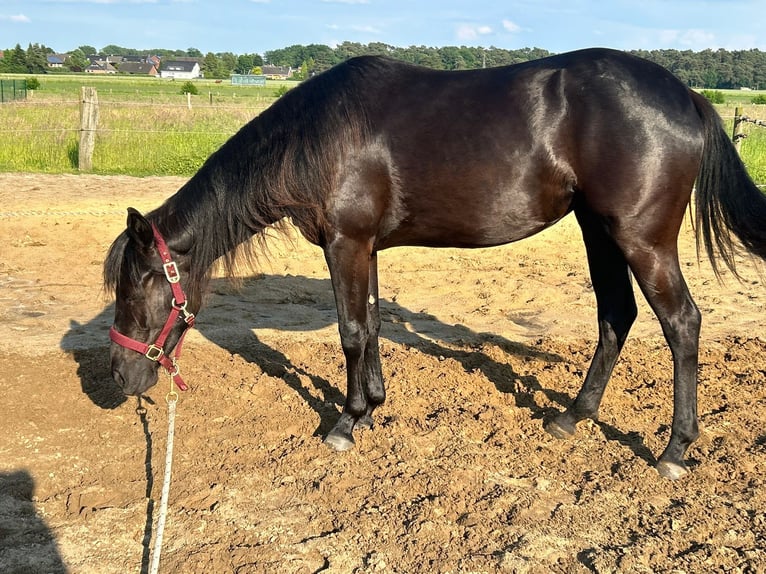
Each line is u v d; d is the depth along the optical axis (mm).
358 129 3633
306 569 2975
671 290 3572
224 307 6527
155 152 14672
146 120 20578
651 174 3428
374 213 3729
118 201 10000
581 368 5145
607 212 3541
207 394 4660
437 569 2969
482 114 3590
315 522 3318
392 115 3666
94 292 6742
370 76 3789
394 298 6941
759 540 3127
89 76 82188
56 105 23625
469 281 7484
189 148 15250
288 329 5984
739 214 3680
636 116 3438
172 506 3447
